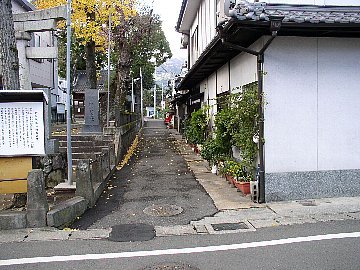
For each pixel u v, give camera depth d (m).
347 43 8.68
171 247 5.78
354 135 8.83
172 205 8.41
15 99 7.28
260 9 7.65
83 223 7.18
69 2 9.69
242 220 7.16
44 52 10.73
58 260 5.27
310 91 8.60
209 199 8.88
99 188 9.34
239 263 5.07
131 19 21.27
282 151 8.55
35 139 7.36
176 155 17.52
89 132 16.44
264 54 8.38
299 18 7.42
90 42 19.89
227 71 12.02
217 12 12.79
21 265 5.10
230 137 10.95
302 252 5.41
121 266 5.05
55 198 8.39
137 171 13.10
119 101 21.38
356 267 4.83
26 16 10.23
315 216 7.26
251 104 8.55
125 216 7.62
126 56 22.05
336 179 8.80
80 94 43.22
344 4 9.23
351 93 8.77
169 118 48.59
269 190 8.52
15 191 7.32
